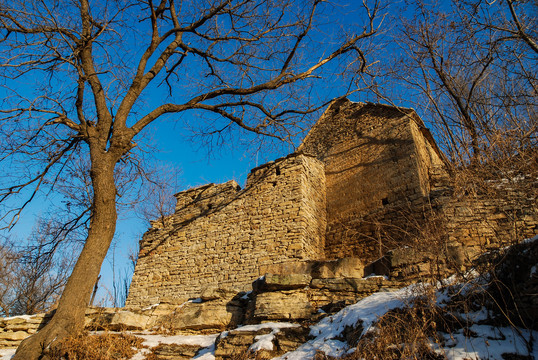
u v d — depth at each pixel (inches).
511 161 269.9
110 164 330.6
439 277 219.6
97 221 310.2
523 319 194.5
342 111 707.4
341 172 633.0
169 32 403.5
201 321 331.9
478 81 474.6
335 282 309.0
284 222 530.9
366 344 203.9
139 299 585.9
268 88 418.3
